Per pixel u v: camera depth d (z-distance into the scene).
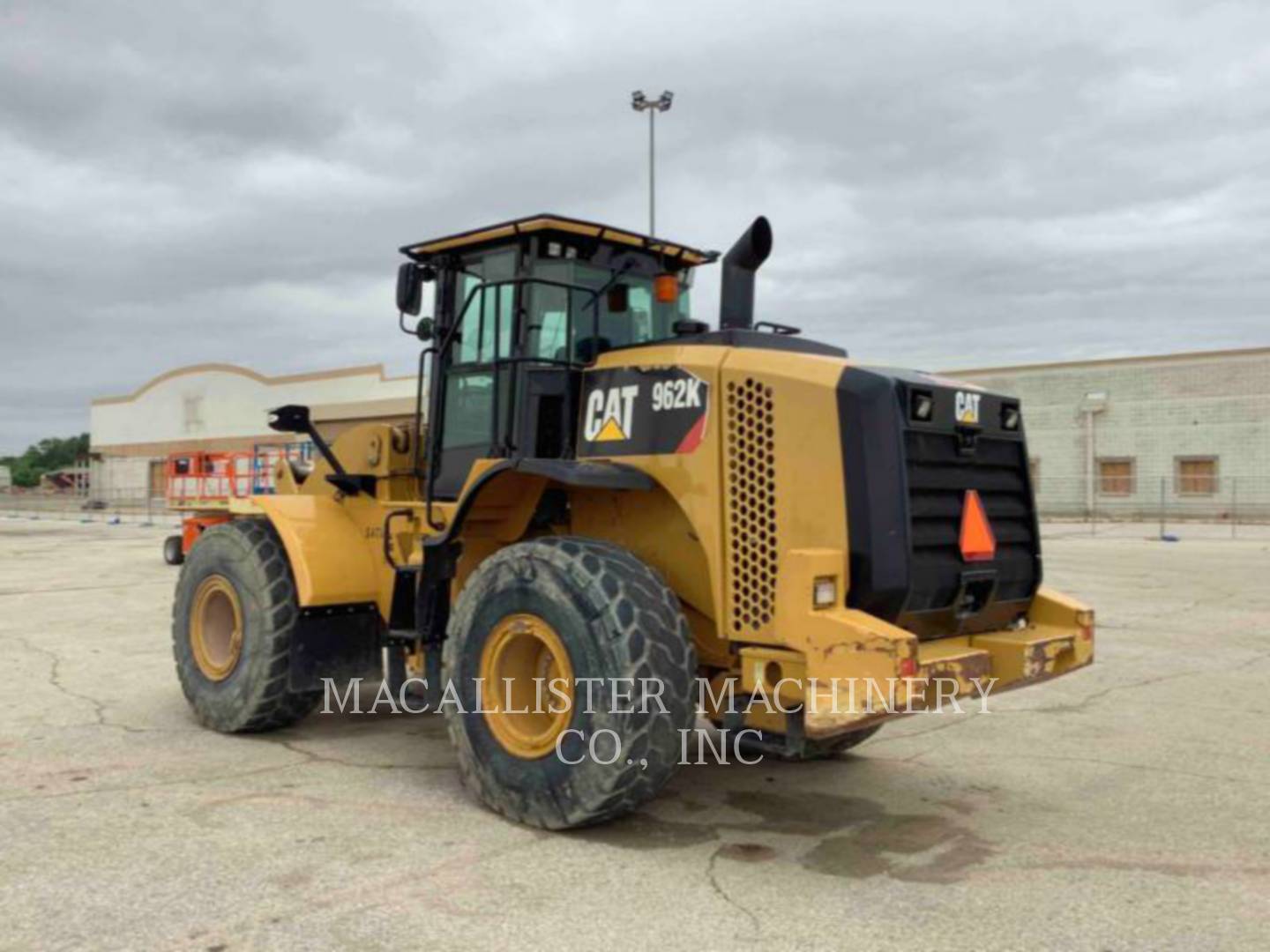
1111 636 10.29
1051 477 35.09
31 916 3.56
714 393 4.53
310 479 6.81
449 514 5.64
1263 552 20.92
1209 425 32.41
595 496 5.10
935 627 4.51
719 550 4.48
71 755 5.71
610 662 4.23
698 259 5.86
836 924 3.55
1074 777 5.43
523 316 5.30
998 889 3.88
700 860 4.16
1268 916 3.65
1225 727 6.55
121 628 10.70
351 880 3.89
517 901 3.72
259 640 5.98
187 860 4.08
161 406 51.03
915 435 4.32
